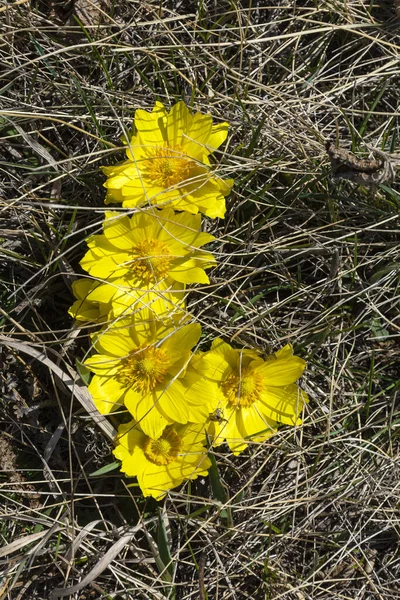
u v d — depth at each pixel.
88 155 0.51
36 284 0.53
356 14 0.56
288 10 0.56
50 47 0.55
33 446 0.52
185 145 0.50
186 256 0.49
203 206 0.49
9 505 0.53
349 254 0.55
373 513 0.53
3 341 0.51
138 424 0.50
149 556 0.53
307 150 0.54
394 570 0.55
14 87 0.55
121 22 0.55
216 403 0.49
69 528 0.52
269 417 0.51
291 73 0.55
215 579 0.53
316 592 0.54
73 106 0.54
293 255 0.54
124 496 0.52
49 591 0.53
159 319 0.49
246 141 0.54
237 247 0.54
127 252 0.49
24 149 0.55
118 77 0.55
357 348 0.55
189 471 0.50
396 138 0.55
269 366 0.50
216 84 0.56
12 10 0.54
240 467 0.53
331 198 0.54
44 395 0.53
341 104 0.56
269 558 0.53
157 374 0.49
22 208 0.53
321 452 0.53
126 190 0.49
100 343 0.49
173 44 0.55
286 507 0.53
